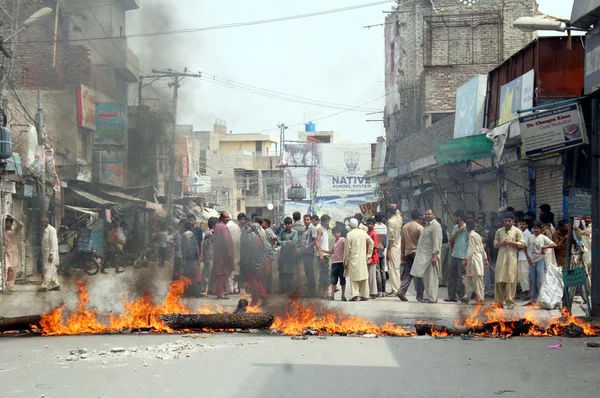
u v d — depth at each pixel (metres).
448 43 34.00
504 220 14.48
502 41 33.50
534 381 6.72
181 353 8.30
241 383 6.63
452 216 28.05
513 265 14.29
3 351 8.46
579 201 11.69
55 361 7.78
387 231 17.23
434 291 15.42
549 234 15.28
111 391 6.29
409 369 7.34
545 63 19.77
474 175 25.14
